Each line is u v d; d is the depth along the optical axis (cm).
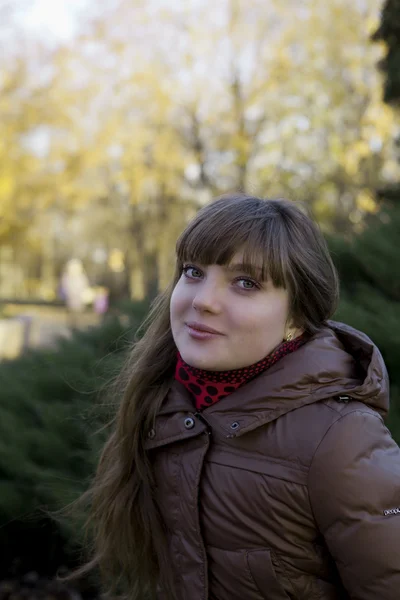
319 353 134
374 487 121
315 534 128
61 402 303
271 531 127
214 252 133
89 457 248
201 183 2217
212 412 137
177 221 2528
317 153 1922
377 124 1625
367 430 125
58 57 2041
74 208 2584
